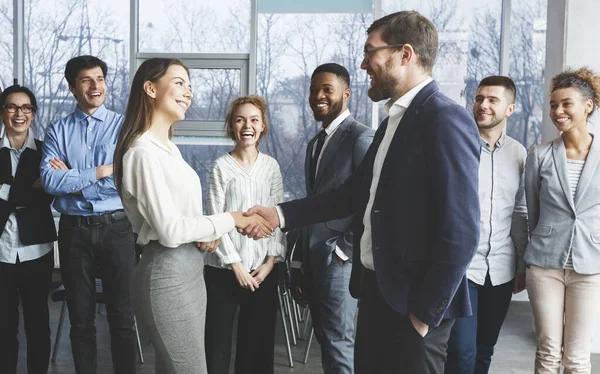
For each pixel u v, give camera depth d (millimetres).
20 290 3691
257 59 6492
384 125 2383
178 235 2391
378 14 6359
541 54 6309
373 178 2318
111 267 3475
